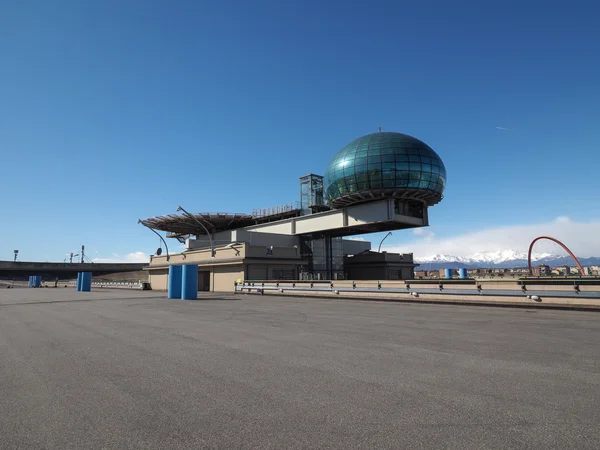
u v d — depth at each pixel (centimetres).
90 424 429
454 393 529
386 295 2636
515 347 867
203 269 4934
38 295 3900
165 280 5772
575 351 819
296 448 364
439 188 4425
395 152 4181
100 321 1449
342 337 1024
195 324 1334
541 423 421
